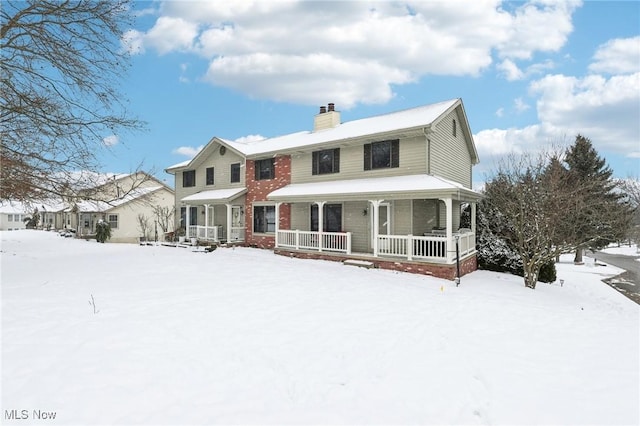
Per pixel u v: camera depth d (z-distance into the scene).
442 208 15.24
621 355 5.34
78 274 10.27
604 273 20.17
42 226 42.12
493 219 15.07
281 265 12.62
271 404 3.75
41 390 3.81
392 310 7.30
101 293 7.89
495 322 6.93
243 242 19.95
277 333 5.71
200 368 4.45
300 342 5.39
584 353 5.41
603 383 4.40
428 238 11.67
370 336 5.79
